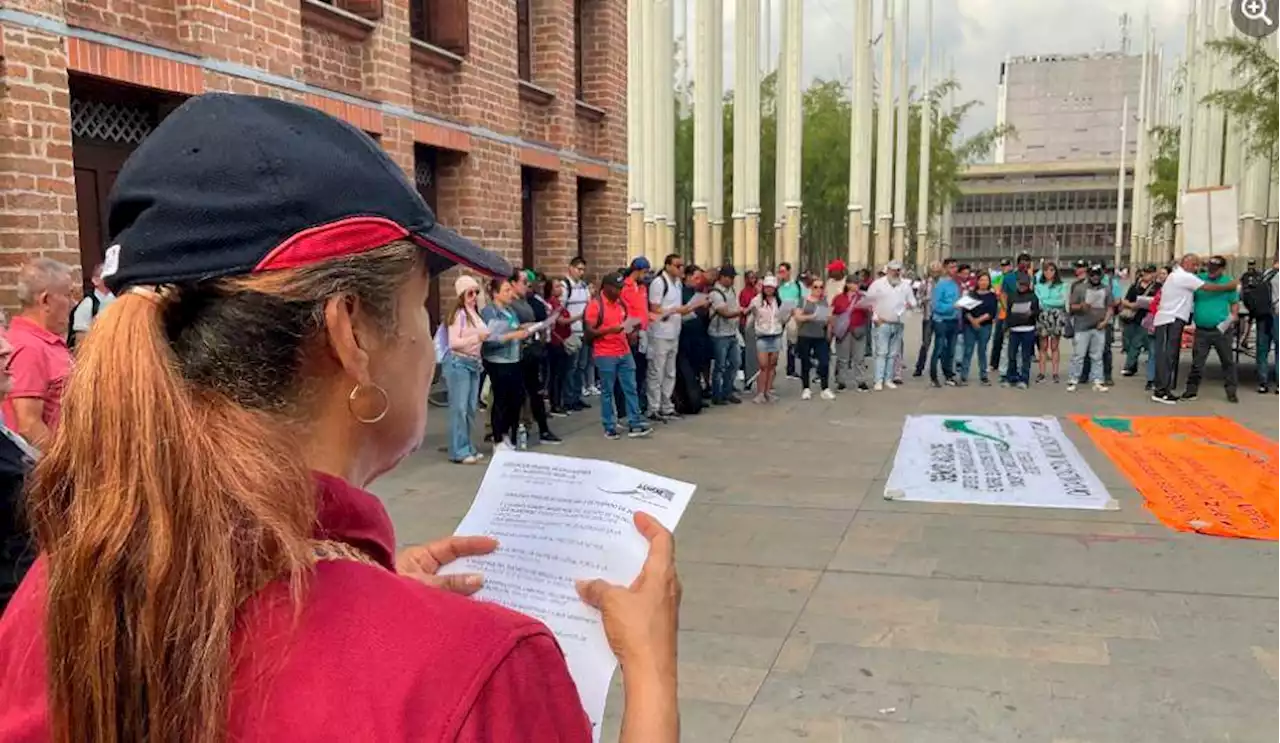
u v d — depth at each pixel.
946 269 14.16
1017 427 9.79
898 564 5.51
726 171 35.06
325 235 0.87
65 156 5.80
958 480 7.54
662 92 18.77
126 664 0.78
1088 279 12.90
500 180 11.12
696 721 3.65
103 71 6.03
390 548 0.95
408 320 0.98
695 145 21.09
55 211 5.75
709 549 5.85
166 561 0.78
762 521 6.48
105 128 6.56
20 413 3.30
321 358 0.91
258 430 0.84
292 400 0.90
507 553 1.35
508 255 11.32
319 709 0.76
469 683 0.78
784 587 5.14
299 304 0.86
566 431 10.17
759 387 12.34
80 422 0.83
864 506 6.86
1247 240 23.56
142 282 0.85
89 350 0.86
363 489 1.00
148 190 0.87
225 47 6.98
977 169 83.31
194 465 0.80
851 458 8.65
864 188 27.27
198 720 0.76
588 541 1.32
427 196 10.44
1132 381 14.06
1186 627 4.48
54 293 3.43
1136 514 6.55
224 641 0.78
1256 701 3.74
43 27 5.63
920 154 38.75
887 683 3.95
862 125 27.02
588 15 13.61
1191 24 29.00
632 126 17.80
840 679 3.99
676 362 11.20
